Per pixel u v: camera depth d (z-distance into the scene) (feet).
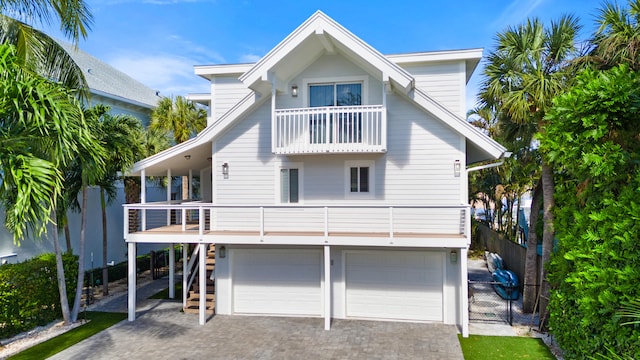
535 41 35.68
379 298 39.88
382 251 39.73
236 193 41.52
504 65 37.22
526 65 36.14
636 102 21.33
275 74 38.27
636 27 28.40
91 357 30.71
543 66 36.22
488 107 40.50
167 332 36.29
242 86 46.37
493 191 81.71
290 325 38.06
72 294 41.96
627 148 23.58
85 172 35.04
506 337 34.22
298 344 33.19
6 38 32.12
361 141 38.29
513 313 40.91
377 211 39.11
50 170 23.52
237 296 42.19
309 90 41.47
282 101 41.34
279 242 36.91
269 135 41.19
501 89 36.65
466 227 34.24
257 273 41.93
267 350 31.94
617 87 21.83
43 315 38.52
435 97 42.04
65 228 46.85
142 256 64.44
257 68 36.86
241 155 41.52
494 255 64.28
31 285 36.91
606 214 22.39
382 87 39.27
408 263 39.40
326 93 41.14
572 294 26.66
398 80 35.24
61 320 39.91
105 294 49.39
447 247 35.65
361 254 40.11
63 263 41.11
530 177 63.62
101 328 37.42
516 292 46.55
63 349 32.30
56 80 35.83
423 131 38.34
